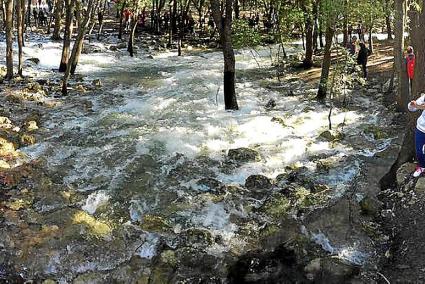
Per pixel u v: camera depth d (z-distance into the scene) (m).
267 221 10.23
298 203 10.64
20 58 21.00
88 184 11.91
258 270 8.66
